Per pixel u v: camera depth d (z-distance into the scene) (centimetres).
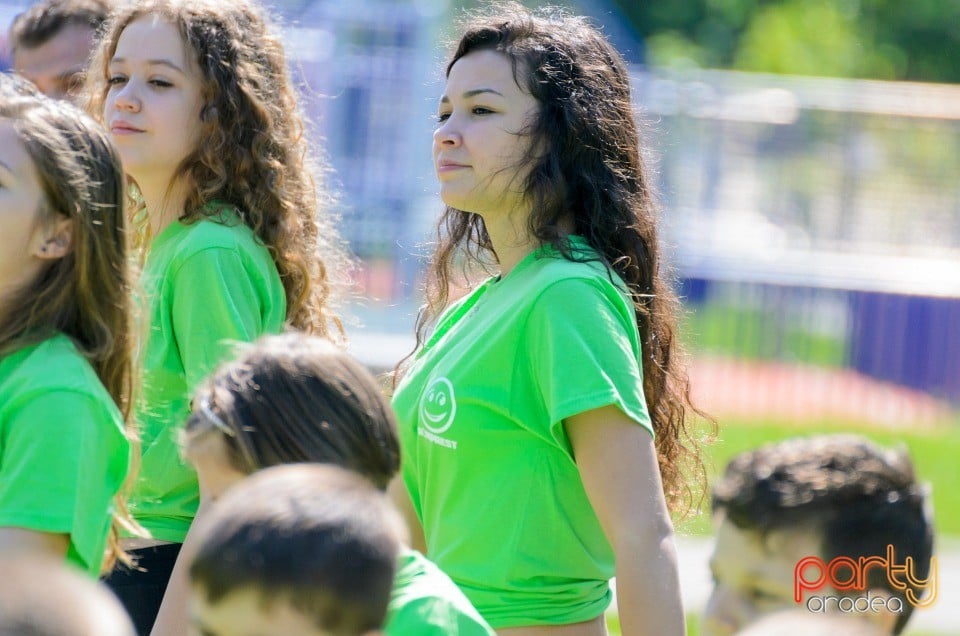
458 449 995
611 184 1060
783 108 4078
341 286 1434
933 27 8300
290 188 1218
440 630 811
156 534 1101
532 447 986
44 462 821
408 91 3406
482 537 984
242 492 679
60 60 1502
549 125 1048
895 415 3947
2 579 609
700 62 8062
